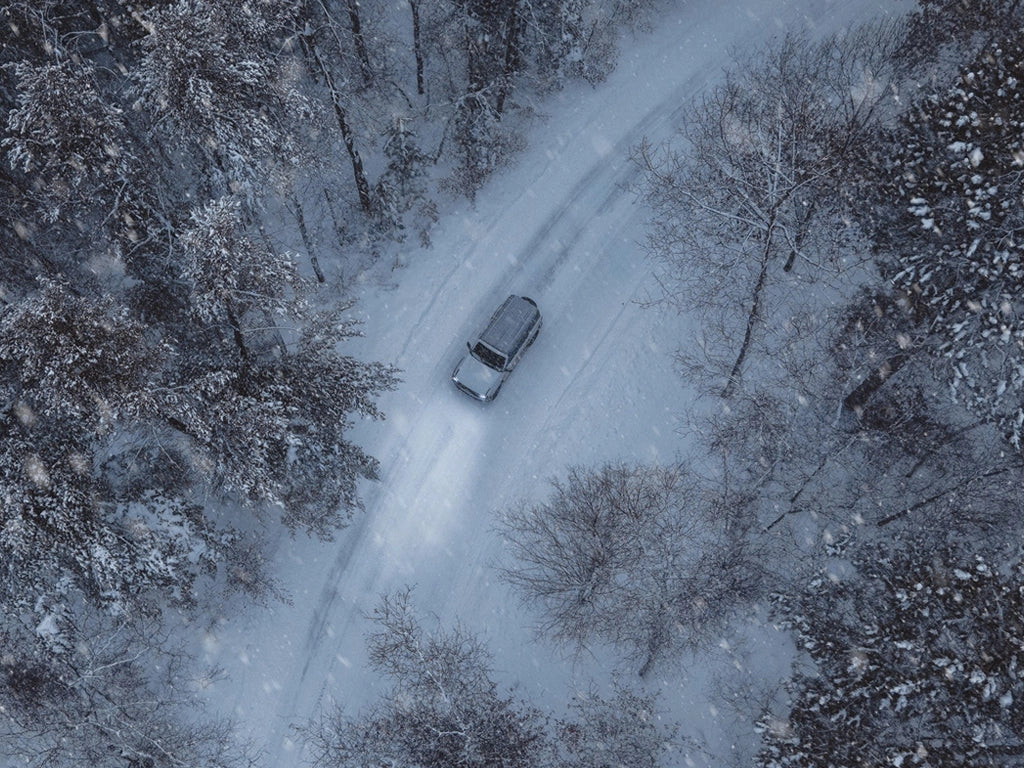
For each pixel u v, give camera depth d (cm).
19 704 1814
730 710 2180
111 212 1834
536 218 2820
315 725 2108
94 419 1545
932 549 1880
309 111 2020
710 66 3212
